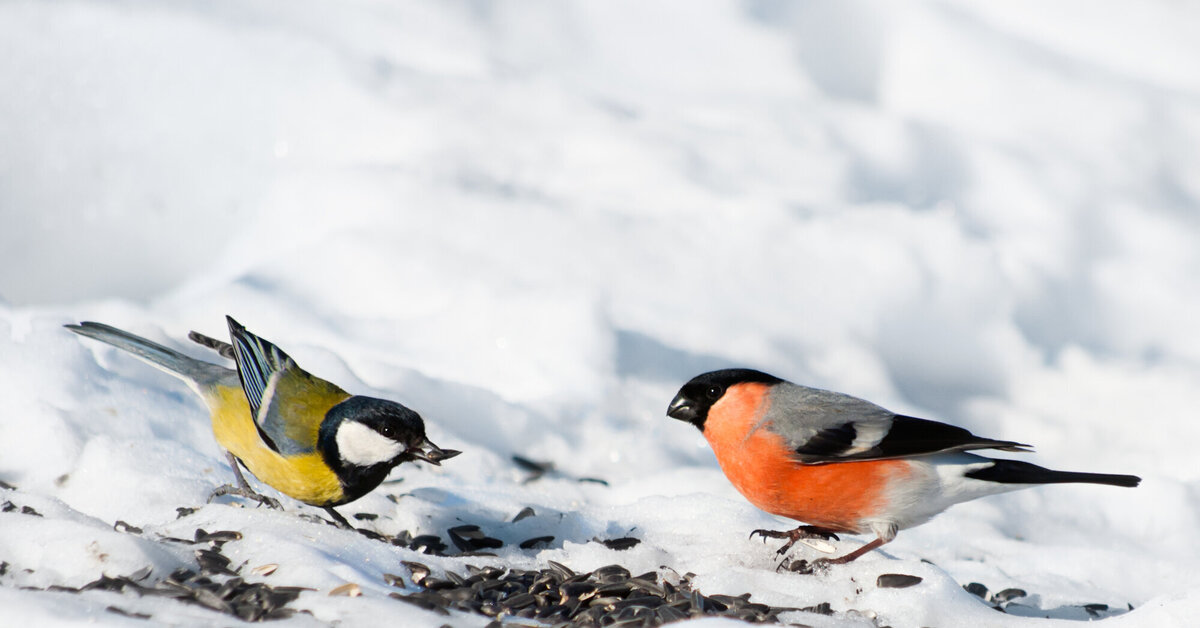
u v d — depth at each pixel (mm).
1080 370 13430
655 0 18156
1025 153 16016
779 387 7820
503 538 8625
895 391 12703
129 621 5512
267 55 15438
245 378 7586
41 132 15258
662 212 14016
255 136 15141
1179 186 16031
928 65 17484
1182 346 14094
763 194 14539
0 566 6426
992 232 14992
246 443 7703
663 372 11969
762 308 13070
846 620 6750
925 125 16109
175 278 15031
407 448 7570
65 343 9570
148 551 6559
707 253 13516
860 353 12859
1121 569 9000
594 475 10438
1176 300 14500
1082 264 14789
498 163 14484
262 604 6031
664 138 15172
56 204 15211
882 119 16047
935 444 7449
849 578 7395
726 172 14773
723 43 17734
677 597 6949
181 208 15148
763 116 15969
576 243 13273
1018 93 17062
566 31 17484
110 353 10125
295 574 6516
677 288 13016
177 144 15250
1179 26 18094
